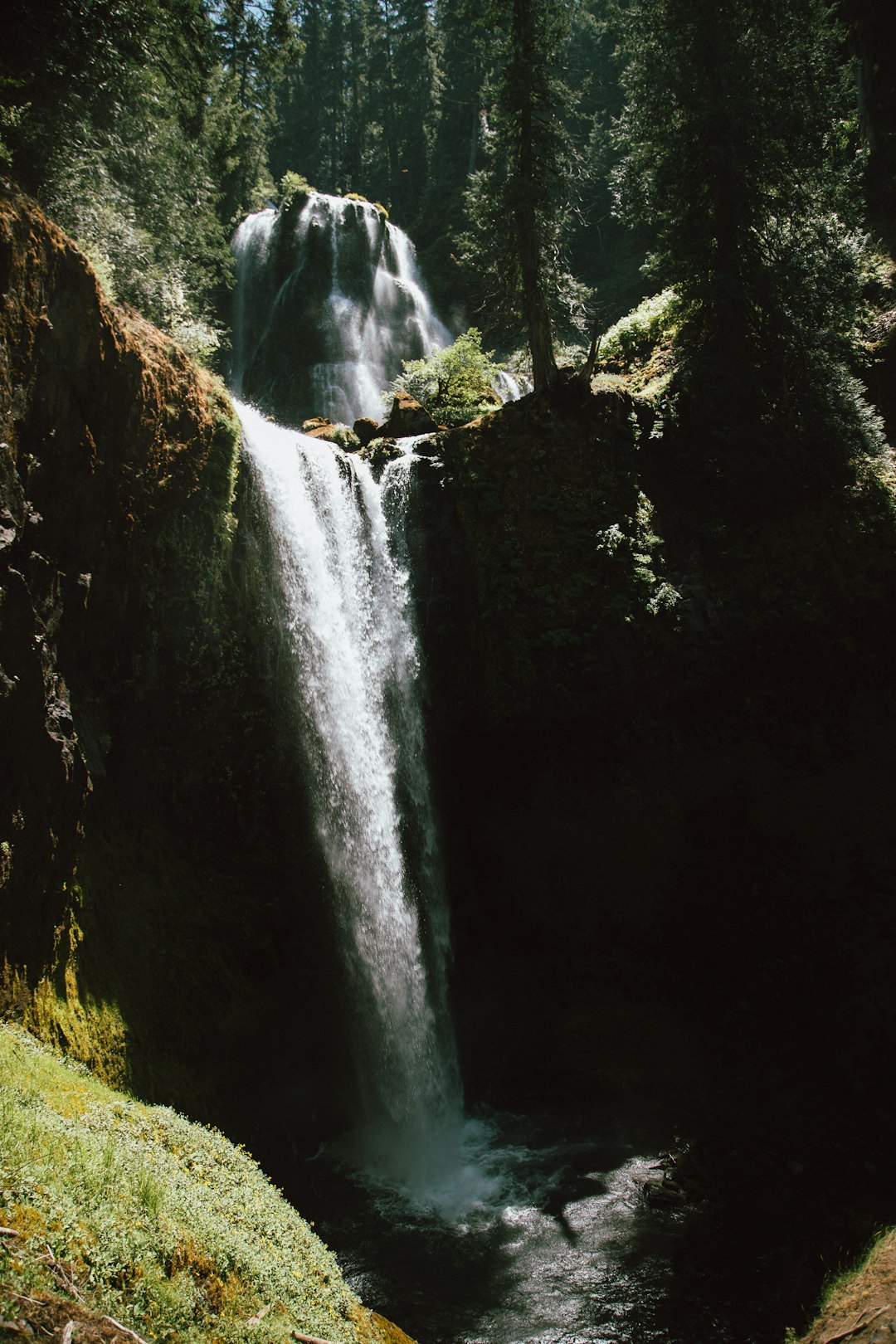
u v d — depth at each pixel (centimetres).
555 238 1916
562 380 1675
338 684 1337
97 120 1534
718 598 1603
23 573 818
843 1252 777
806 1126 1118
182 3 1630
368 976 1282
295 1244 621
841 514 1689
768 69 1908
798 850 1440
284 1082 1109
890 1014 1213
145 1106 729
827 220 2017
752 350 1862
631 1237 929
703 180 1938
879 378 2025
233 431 1182
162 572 1080
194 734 1159
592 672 1496
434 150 4397
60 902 828
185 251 1872
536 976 1445
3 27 1267
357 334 3198
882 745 1534
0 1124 460
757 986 1352
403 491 1504
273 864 1233
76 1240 399
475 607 1509
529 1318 810
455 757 1517
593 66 4203
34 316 858
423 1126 1205
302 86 4728
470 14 1988
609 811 1526
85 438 924
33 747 794
